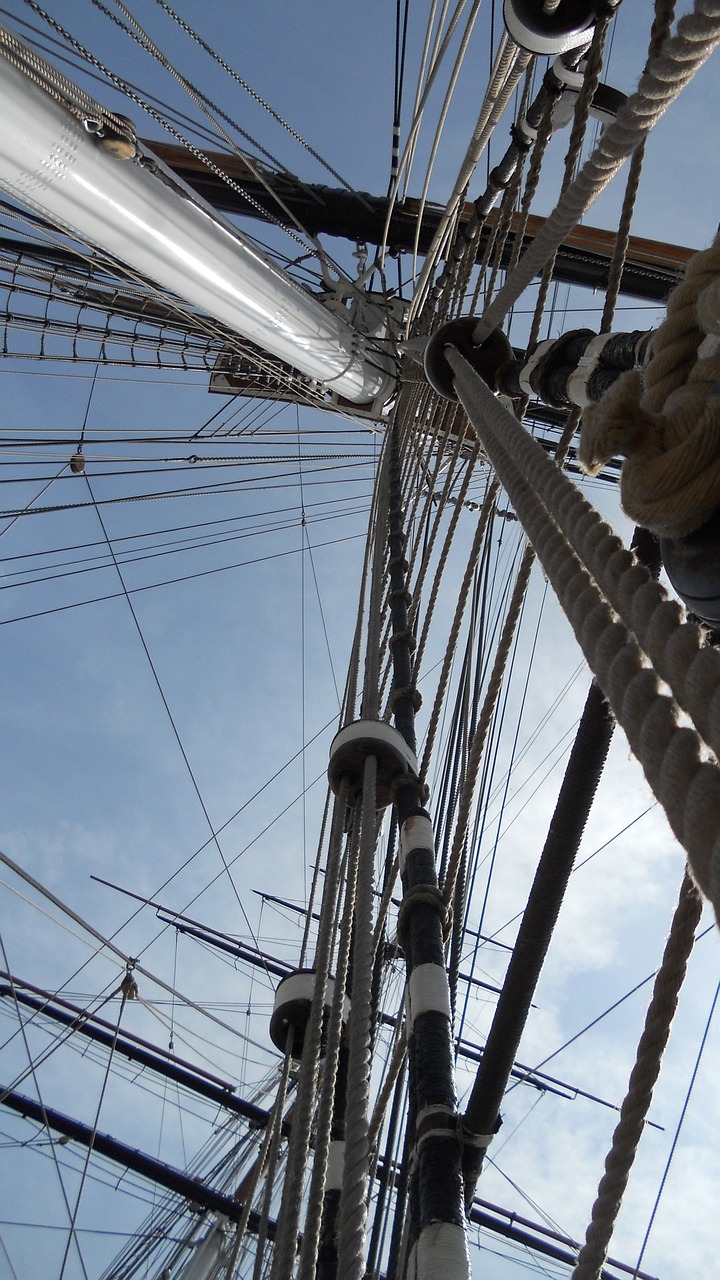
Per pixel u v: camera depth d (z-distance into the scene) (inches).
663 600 51.6
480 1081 119.3
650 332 148.9
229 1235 577.0
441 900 153.3
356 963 128.6
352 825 179.9
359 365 382.3
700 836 39.6
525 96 268.2
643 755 45.2
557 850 113.6
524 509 79.4
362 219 444.8
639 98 93.7
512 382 193.0
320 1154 123.9
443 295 397.4
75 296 387.5
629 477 57.2
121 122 187.8
